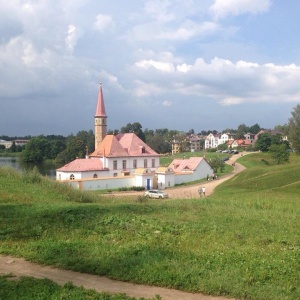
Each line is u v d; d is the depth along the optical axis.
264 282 10.55
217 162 86.50
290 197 34.38
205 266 11.66
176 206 23.19
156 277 10.77
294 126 93.56
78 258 12.45
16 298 9.46
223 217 20.00
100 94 87.06
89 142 140.88
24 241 14.86
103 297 9.52
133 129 138.38
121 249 13.36
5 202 23.34
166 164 106.38
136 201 28.91
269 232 16.69
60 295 9.56
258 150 148.75
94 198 28.67
